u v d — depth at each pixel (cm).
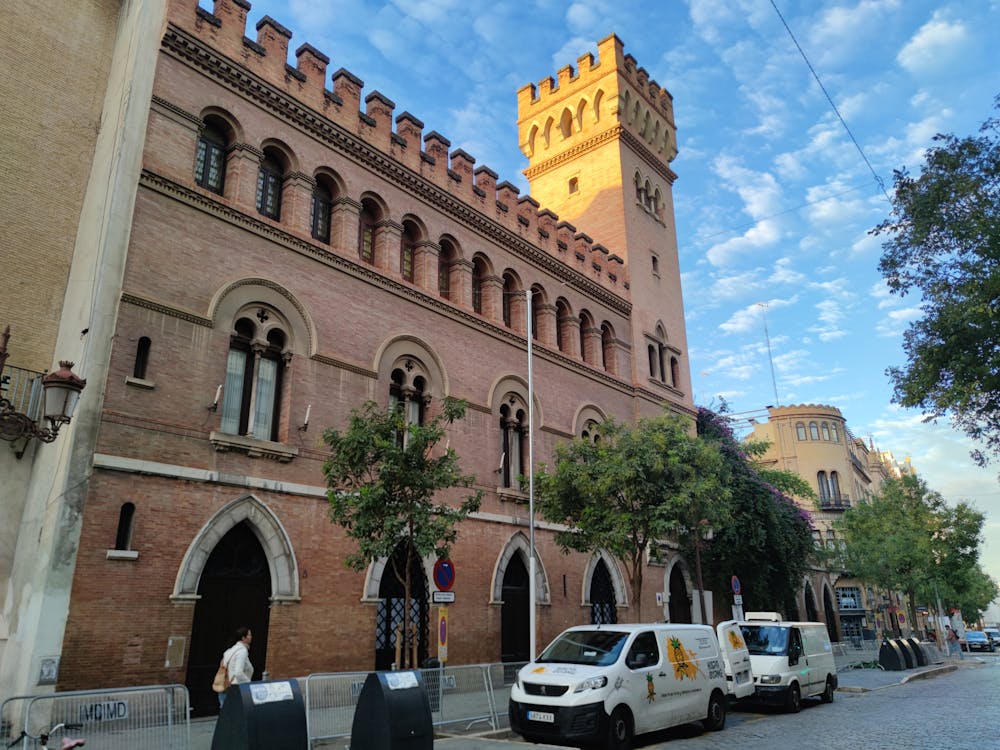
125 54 1712
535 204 2894
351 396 1952
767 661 1831
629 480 2067
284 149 1952
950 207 1523
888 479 4706
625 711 1263
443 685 1447
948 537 4522
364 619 1820
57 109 1688
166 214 1619
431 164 2412
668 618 3052
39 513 1391
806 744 1276
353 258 2044
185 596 1467
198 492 1548
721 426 3716
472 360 2398
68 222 1664
